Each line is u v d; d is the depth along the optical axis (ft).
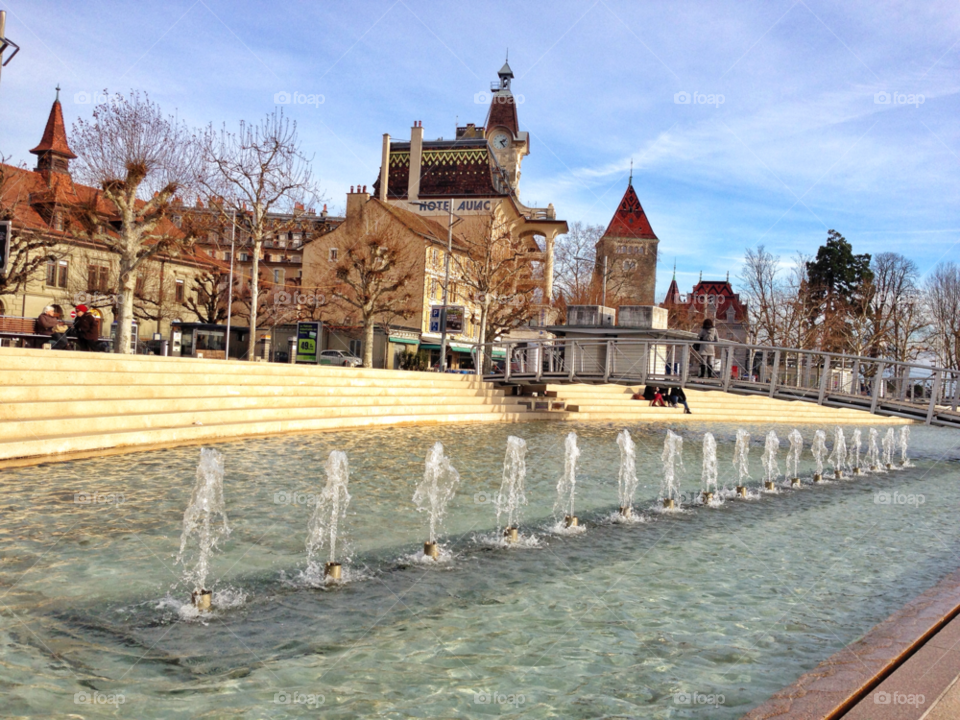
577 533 34.99
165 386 60.49
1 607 21.57
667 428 98.43
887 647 18.34
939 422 75.82
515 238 234.38
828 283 229.86
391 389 89.45
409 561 28.58
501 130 300.61
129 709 15.94
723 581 27.91
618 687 17.99
